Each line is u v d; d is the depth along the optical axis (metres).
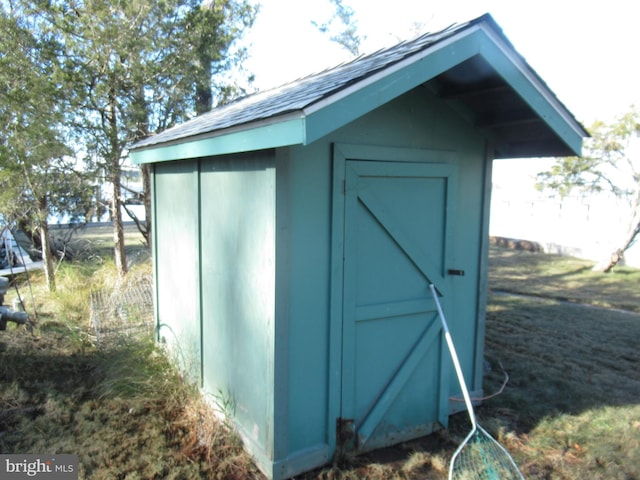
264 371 2.89
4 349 4.73
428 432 3.52
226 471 2.93
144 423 3.46
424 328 3.46
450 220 3.50
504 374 4.68
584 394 4.20
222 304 3.46
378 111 3.09
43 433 3.27
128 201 8.94
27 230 9.23
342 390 3.08
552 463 3.11
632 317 7.12
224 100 8.62
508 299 8.45
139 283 7.62
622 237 11.36
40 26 6.84
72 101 6.89
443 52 2.56
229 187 3.26
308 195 2.83
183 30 7.78
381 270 3.22
